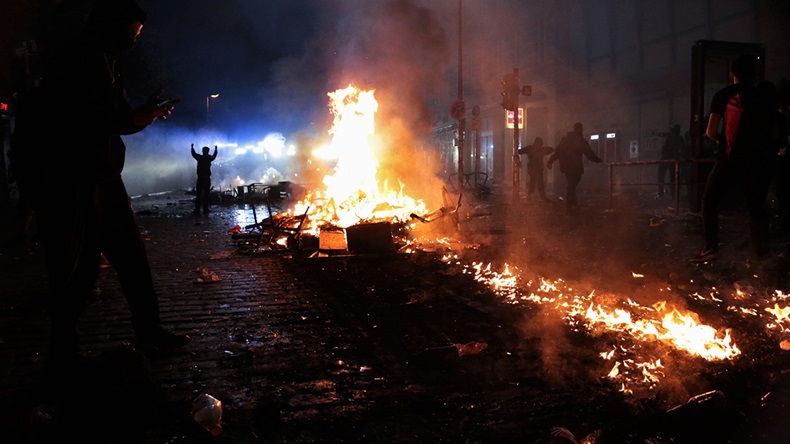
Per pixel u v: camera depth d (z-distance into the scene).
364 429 2.90
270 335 4.51
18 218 10.44
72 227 3.49
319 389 3.40
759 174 6.77
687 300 5.30
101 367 3.16
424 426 2.92
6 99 21.67
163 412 3.11
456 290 6.00
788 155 8.84
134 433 2.91
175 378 3.61
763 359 3.71
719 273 6.46
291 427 2.93
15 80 22.16
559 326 4.60
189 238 11.15
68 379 3.21
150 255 8.84
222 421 3.01
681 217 12.39
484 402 3.18
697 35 20.31
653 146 22.44
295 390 3.39
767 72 17.52
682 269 6.80
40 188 3.44
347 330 4.63
